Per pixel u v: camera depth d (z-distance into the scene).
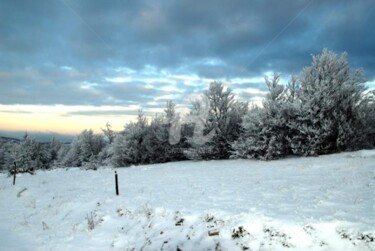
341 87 20.66
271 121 21.89
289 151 22.31
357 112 20.36
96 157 41.75
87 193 13.09
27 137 53.38
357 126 20.52
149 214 8.45
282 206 7.38
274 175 13.15
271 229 6.07
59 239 8.48
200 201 8.84
